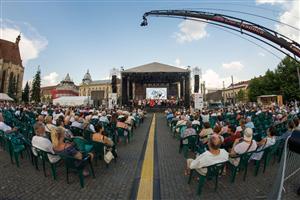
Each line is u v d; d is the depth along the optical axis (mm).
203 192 5609
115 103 37094
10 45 100688
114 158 8273
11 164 7734
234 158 6215
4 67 93875
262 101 52031
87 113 18062
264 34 16562
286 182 5676
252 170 7375
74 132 10875
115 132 11750
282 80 55906
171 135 15570
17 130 9273
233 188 5863
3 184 5977
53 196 5309
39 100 95750
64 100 53844
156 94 44062
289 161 5406
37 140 6402
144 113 29703
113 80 38812
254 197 5320
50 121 9773
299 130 4492
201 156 5398
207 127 9016
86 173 6750
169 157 9102
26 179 6363
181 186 5984
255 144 6355
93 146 7691
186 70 38594
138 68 39469
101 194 5457
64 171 7070
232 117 18812
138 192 5590
